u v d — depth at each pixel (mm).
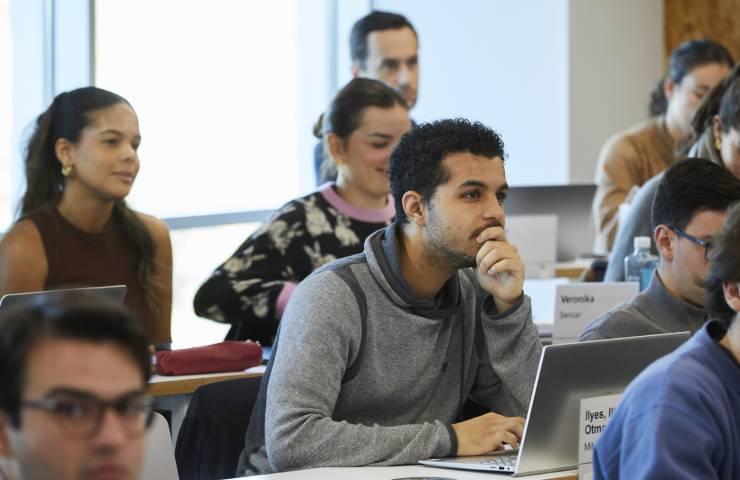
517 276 3635
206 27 8914
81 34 7680
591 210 8195
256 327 5656
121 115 5211
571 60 10242
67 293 1770
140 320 1805
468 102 10625
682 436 2490
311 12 9930
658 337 3389
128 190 5246
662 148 8148
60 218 5203
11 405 1657
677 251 3906
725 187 3838
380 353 3602
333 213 5711
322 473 3285
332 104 5727
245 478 3227
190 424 3900
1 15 7312
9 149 7340
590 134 10414
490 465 3295
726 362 2602
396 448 3387
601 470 2660
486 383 3846
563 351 3191
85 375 1657
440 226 3553
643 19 10922
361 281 3602
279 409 3422
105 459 1653
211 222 8977
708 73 7777
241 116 9266
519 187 8016
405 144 3627
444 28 10695
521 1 10391
